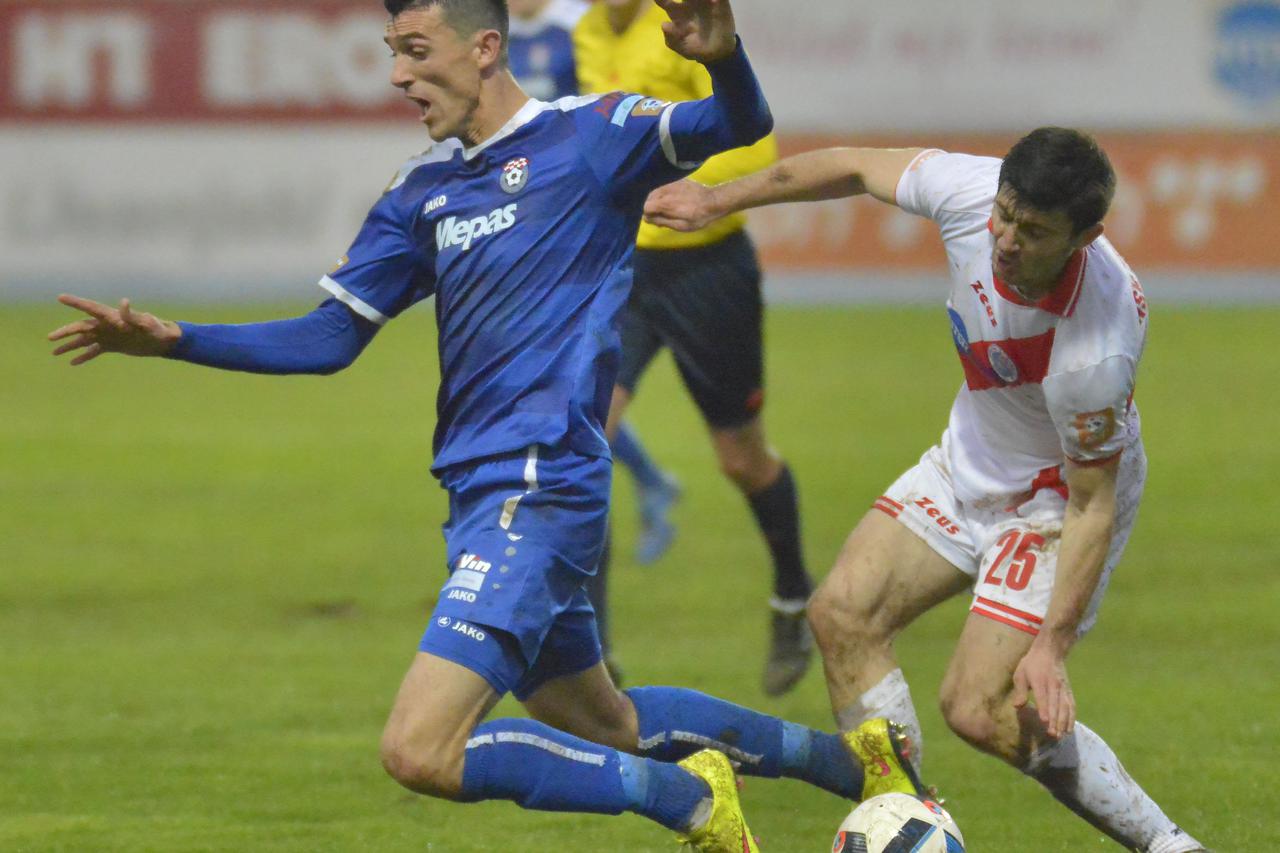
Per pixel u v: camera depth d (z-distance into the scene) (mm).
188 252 67000
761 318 22109
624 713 14352
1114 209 66250
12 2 66562
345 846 15742
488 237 13508
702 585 27875
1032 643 14031
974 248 14008
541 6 23750
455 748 12617
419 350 59812
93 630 25047
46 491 35656
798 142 67062
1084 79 65875
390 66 66188
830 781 14938
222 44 66312
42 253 67312
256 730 19844
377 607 26469
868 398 46062
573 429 13258
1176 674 22094
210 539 31266
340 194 66625
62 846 15680
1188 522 31547
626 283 13742
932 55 66250
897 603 15281
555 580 13102
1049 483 14750
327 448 41219
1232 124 65375
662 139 13312
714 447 22000
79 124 66688
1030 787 17625
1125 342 13422
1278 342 55844
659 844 15898
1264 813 16500
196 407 47688
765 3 66500
